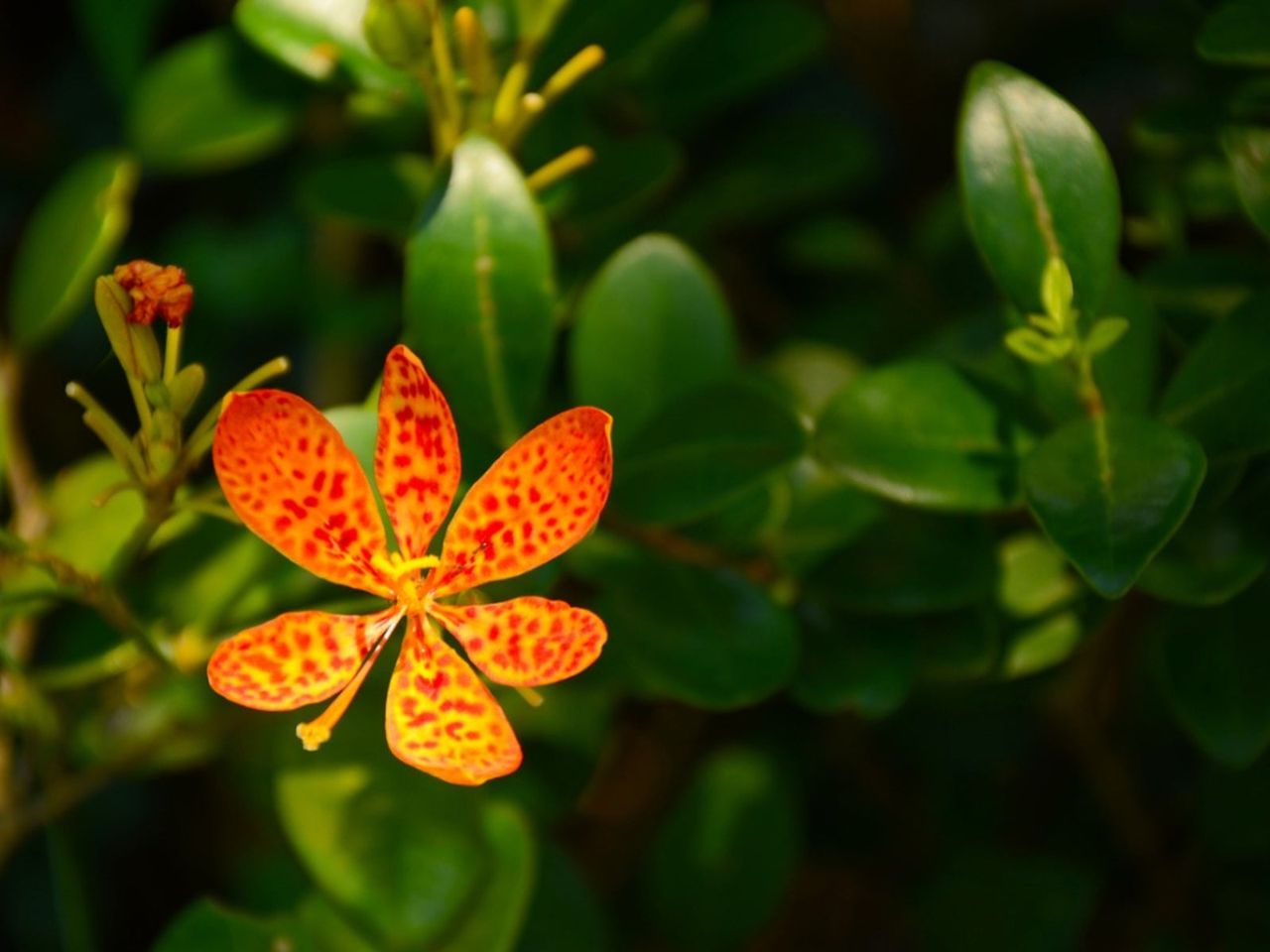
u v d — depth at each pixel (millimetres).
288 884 604
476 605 501
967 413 524
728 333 554
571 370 590
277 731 562
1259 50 518
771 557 545
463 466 528
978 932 591
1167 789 624
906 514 538
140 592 555
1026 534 547
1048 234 520
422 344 523
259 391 487
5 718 560
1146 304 533
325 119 619
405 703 498
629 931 622
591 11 552
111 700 561
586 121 569
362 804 544
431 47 526
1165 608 562
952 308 611
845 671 540
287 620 496
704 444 530
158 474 506
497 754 493
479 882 542
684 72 587
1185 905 596
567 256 580
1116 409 527
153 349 500
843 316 616
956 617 540
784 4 589
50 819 557
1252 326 520
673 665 535
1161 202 580
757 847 590
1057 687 585
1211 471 519
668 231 597
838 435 523
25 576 556
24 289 566
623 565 542
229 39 575
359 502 498
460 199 521
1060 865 592
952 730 624
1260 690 533
